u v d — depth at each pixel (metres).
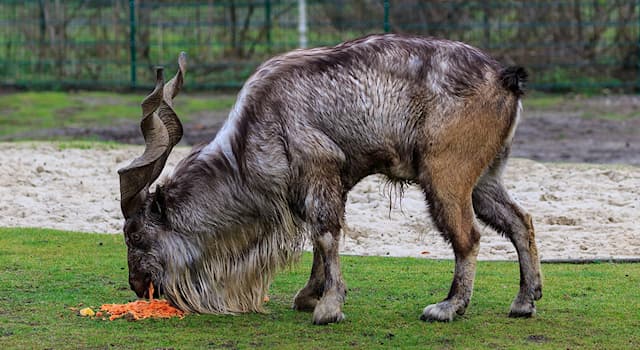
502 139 18.03
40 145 39.53
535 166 35.84
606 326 17.77
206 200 18.11
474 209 18.86
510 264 23.25
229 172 18.05
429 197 17.91
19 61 59.78
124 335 17.16
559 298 19.83
